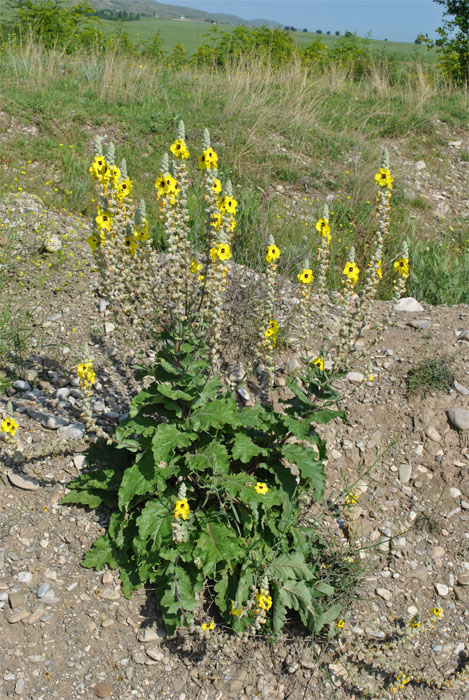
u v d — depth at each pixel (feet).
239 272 18.22
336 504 13.29
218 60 54.29
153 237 21.88
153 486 10.94
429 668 11.04
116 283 11.71
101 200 10.95
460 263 24.18
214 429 11.31
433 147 37.76
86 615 10.75
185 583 10.59
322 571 11.64
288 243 22.98
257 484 10.73
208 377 12.59
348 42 60.34
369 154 33.78
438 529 13.23
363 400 15.17
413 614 11.89
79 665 10.26
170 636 10.65
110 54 41.42
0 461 12.30
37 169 26.63
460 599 12.19
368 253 24.54
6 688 9.79
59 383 14.89
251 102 34.91
